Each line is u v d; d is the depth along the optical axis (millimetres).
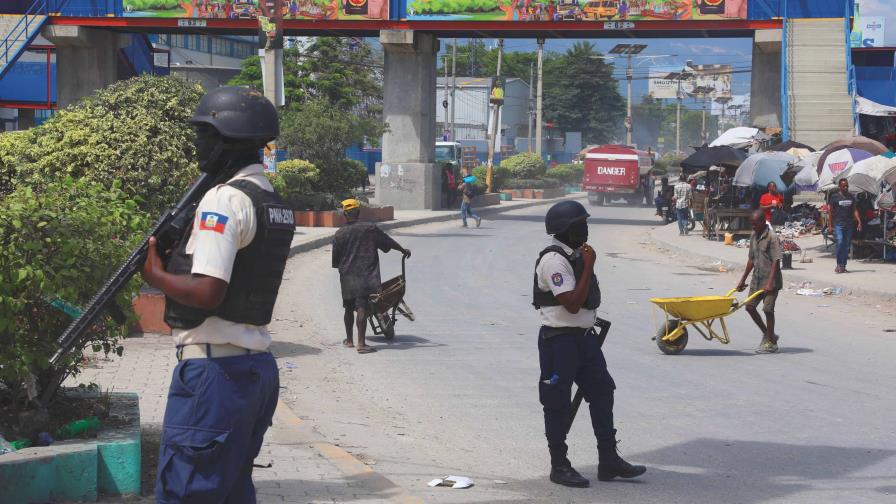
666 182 41344
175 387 3598
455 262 24062
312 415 8672
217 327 3576
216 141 3629
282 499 5707
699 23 37344
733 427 8383
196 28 39656
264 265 3586
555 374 6500
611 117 115312
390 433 8078
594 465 7164
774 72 38625
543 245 29109
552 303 6500
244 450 3672
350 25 39656
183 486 3564
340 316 15188
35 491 5031
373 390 9914
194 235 3531
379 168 42219
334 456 6812
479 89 94938
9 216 5500
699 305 12148
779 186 29953
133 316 6164
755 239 12461
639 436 8055
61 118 13086
